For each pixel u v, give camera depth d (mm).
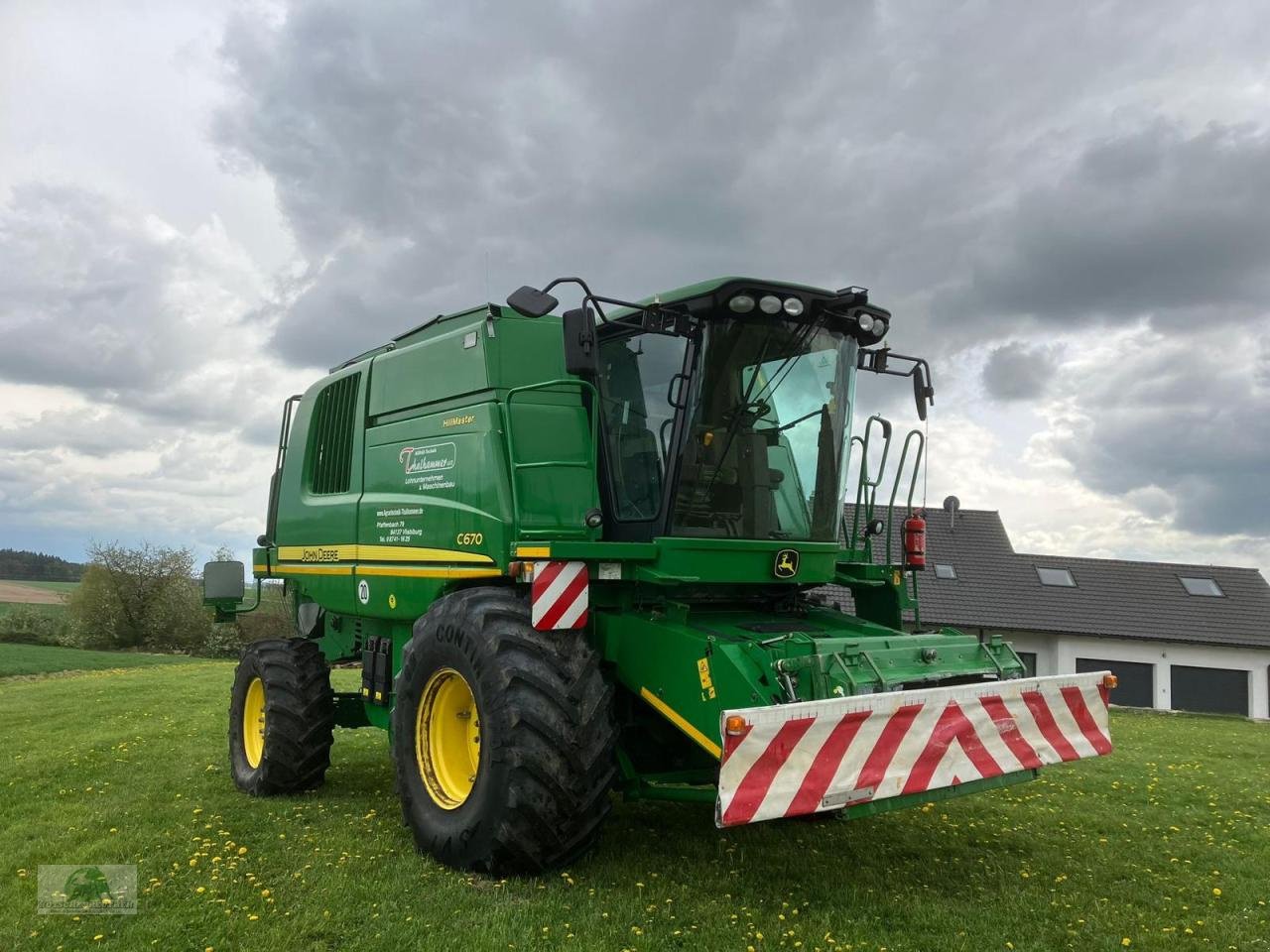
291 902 4242
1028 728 4648
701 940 3893
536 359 5504
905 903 4438
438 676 5035
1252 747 12258
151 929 3924
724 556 5023
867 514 5996
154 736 9609
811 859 5160
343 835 5402
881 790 4051
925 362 5910
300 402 7711
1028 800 7141
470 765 5078
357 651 6848
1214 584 31453
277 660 6742
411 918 4020
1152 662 28719
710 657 4379
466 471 5379
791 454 5344
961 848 5551
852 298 5012
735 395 5117
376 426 6402
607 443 5480
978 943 3971
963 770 4344
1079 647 28797
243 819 5789
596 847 4879
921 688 4473
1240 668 28547
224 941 3811
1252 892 4852
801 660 4195
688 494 5027
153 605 40562
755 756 3734
